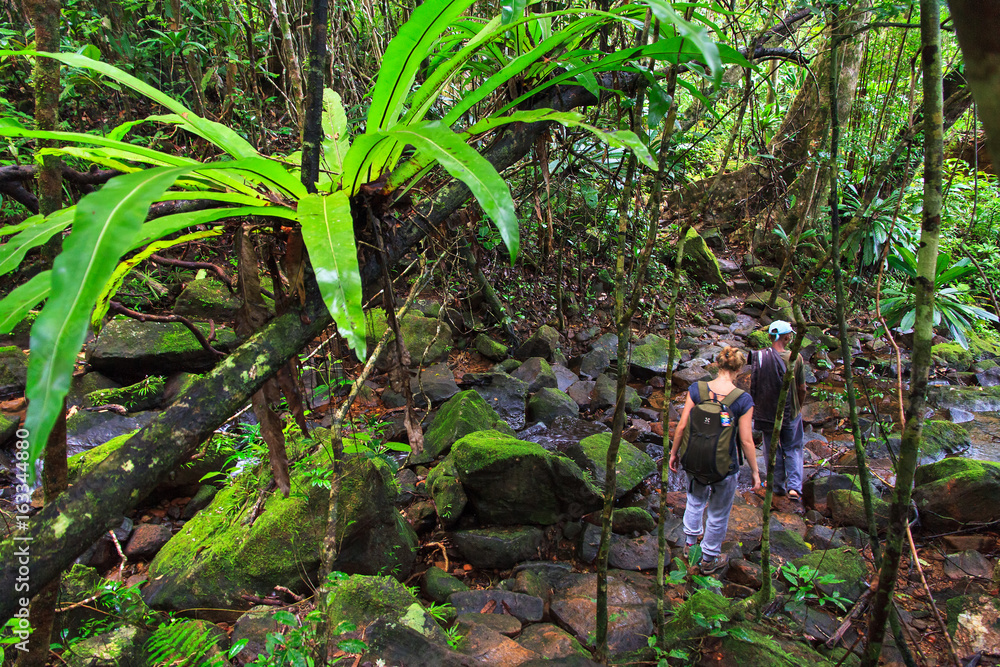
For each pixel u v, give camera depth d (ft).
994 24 2.42
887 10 7.16
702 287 22.71
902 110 19.08
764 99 21.74
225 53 13.04
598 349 17.95
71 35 11.88
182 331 12.66
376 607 7.34
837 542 11.10
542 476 10.34
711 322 21.40
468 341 17.51
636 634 8.38
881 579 4.72
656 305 20.76
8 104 10.59
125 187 2.42
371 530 9.14
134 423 11.62
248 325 4.14
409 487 11.51
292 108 10.91
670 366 6.81
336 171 4.52
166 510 10.46
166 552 9.00
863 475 5.85
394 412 13.62
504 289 18.53
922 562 10.57
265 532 8.45
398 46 3.56
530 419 14.94
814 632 8.63
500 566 10.11
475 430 12.64
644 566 10.39
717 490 9.91
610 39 7.30
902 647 4.95
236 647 5.63
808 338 19.83
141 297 13.17
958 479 11.10
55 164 3.89
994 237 24.43
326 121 5.00
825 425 15.62
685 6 4.53
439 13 3.42
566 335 18.63
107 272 2.21
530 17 3.84
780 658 7.39
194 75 12.90
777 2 9.75
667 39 4.32
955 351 19.98
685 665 7.52
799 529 11.62
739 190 24.14
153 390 12.14
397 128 3.29
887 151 18.22
